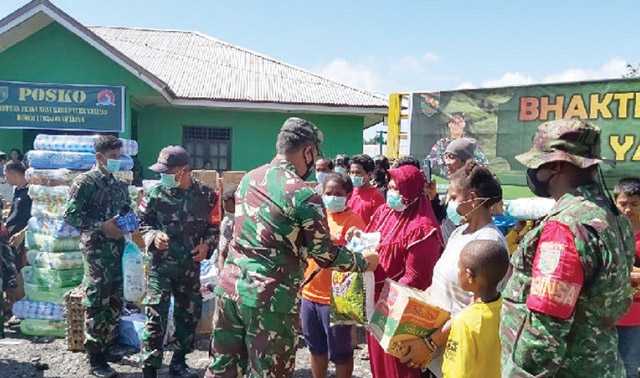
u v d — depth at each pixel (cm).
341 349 395
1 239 592
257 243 290
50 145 575
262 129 1488
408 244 311
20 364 492
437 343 271
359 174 547
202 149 1477
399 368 301
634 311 372
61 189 558
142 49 1719
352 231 380
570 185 202
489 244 248
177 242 452
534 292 190
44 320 570
